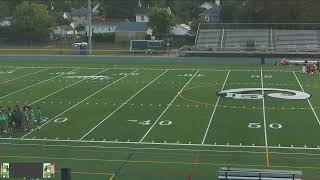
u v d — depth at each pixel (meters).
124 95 33.97
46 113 28.52
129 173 18.19
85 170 18.55
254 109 29.22
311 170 18.41
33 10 81.38
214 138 23.00
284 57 59.66
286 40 64.00
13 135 23.88
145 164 19.27
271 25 66.12
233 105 30.39
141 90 35.88
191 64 52.59
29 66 50.75
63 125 25.70
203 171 18.38
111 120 26.75
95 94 34.38
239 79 40.94
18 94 34.38
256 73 44.81
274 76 42.62
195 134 23.72
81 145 22.05
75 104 31.00
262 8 81.50
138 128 24.97
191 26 89.56
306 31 64.81
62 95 34.00
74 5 148.25
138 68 49.06
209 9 122.19
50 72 45.97
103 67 49.97
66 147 21.77
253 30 65.81
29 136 23.67
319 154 20.44
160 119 26.88
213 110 29.05
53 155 20.55
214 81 39.91
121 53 65.06
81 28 111.50
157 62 54.62
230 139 22.81
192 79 41.19
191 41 75.88
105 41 80.88
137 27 91.50
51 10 124.75
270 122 26.03
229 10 88.38
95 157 20.23
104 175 17.98
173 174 18.05
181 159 19.88
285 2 79.44
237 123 25.86
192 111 28.83
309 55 59.12
